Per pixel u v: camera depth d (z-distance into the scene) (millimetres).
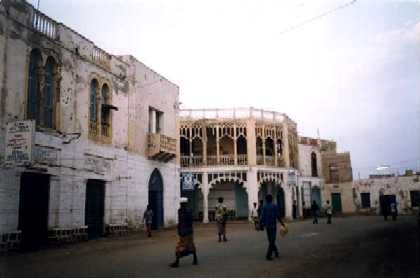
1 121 15773
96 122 22812
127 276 9898
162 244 18516
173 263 11336
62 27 19953
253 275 9633
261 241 18469
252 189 38281
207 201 38688
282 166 41812
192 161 39375
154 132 29906
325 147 59156
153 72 29969
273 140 41438
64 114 19766
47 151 18312
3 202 15719
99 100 22984
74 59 20828
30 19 17797
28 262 12727
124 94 25750
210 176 39281
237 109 40125
